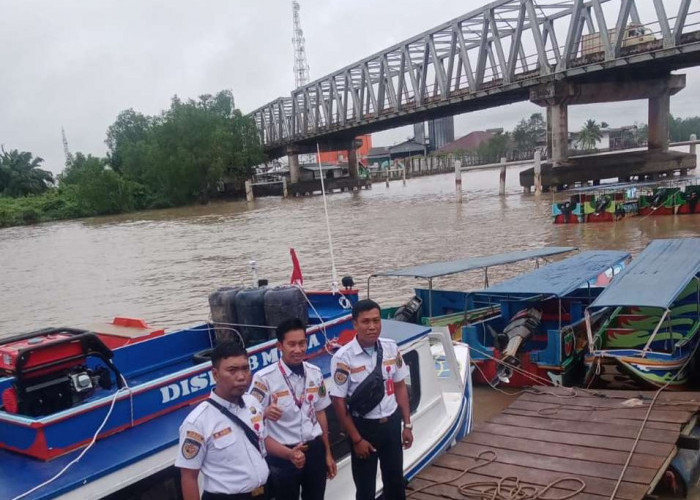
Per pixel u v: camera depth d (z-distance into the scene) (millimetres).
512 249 21562
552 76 42375
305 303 5754
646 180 48875
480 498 5590
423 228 29750
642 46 36781
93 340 4312
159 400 4348
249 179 79438
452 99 49438
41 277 26062
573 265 11898
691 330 9680
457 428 6828
